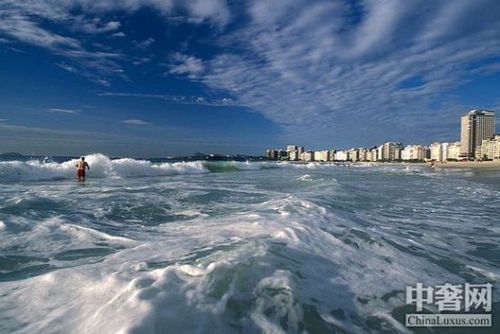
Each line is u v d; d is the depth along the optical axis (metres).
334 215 7.20
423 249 5.15
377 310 3.15
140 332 2.40
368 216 7.77
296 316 2.86
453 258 4.80
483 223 7.43
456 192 14.33
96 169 23.78
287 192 12.29
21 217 6.79
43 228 6.00
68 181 18.58
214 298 2.98
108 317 2.66
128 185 15.22
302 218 6.64
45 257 4.51
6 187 13.69
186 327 2.53
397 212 8.67
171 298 2.92
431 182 20.83
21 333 2.58
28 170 19.69
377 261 4.44
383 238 5.55
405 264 4.41
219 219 6.95
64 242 5.22
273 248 4.46
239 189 13.31
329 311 3.02
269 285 3.31
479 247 5.45
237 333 2.55
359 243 5.15
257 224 6.02
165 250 4.54
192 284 3.22
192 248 4.60
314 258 4.28
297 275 3.62
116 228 6.23
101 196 10.31
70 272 3.75
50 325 2.67
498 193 14.02
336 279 3.71
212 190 12.62
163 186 14.50
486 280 4.01
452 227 6.95
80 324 2.64
